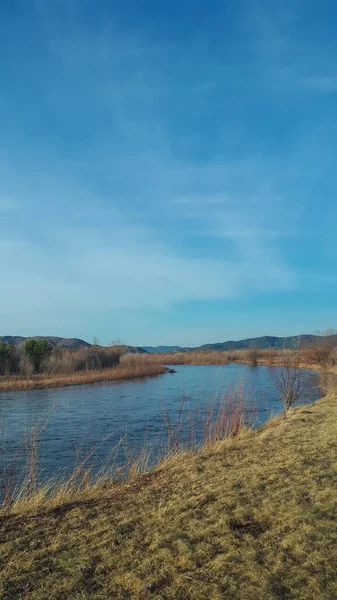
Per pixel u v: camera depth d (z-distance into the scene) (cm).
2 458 1252
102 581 359
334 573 347
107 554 403
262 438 871
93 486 686
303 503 481
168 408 2242
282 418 1173
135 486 650
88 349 5447
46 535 457
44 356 4866
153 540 425
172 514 486
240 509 478
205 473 654
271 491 530
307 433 854
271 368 1733
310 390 1941
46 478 1000
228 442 890
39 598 339
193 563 375
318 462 634
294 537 405
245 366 6319
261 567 362
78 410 2283
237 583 343
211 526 443
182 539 421
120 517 495
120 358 5866
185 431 1549
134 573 366
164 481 652
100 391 3256
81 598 337
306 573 348
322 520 436
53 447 1420
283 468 619
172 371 5362
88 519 498
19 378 4078
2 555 412
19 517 531
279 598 321
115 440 1513
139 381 4100
